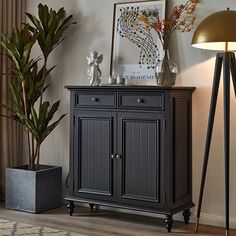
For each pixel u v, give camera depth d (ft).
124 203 16.33
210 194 16.47
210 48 16.02
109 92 16.43
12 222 16.53
